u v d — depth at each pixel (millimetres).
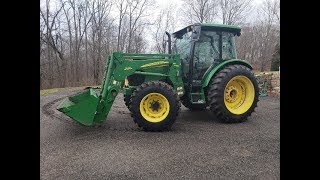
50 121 6602
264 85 11984
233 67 6355
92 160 3986
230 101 6473
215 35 6773
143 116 5492
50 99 11633
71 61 26656
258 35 31969
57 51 25297
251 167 3686
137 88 5555
